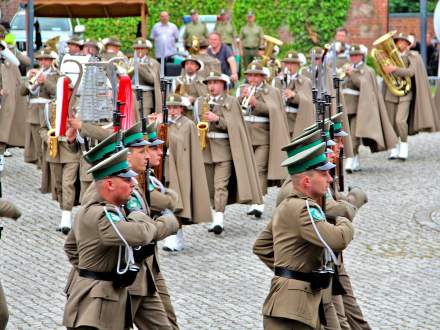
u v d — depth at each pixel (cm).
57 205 2770
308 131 1528
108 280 1380
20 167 3281
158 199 1595
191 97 2578
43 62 2973
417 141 3775
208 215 2369
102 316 1371
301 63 2988
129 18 5741
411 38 3350
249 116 2644
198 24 4703
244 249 2336
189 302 1934
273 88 2673
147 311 1481
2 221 2573
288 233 1399
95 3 4938
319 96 1664
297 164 1398
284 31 5750
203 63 3066
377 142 3170
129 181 1380
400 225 2544
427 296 1980
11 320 1817
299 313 1396
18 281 2067
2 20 5228
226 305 1916
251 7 5756
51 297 1964
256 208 2625
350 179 3102
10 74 3134
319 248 1400
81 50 2988
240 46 4912
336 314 1517
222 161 2486
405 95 3341
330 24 5697
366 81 3159
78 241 1384
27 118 3012
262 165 2650
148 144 1530
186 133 2356
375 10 5688
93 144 1989
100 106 1955
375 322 1825
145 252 1428
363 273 2133
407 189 2953
